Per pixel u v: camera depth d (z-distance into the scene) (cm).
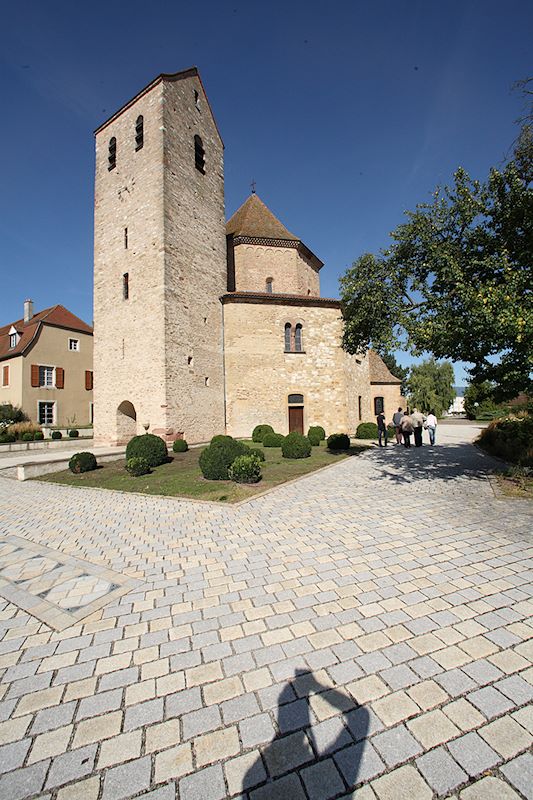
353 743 198
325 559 438
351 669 253
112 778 184
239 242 2142
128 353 1708
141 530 588
